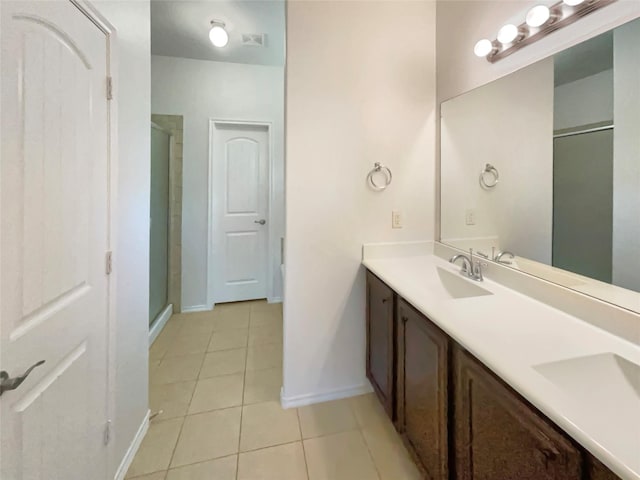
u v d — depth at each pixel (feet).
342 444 5.13
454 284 5.28
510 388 2.63
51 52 2.78
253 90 10.94
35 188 2.63
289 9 5.59
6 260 2.35
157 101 10.21
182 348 8.33
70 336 3.14
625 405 2.37
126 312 4.49
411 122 6.32
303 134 5.78
